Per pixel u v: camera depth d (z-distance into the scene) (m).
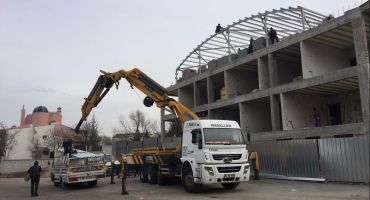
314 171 19.78
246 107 31.98
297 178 20.59
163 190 18.33
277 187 17.59
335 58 27.83
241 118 31.58
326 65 27.14
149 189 19.03
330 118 29.30
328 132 23.16
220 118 36.09
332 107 29.56
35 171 18.84
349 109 27.66
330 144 18.98
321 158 19.42
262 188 17.44
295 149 21.05
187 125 17.78
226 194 15.71
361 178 17.38
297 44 26.80
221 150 16.27
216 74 35.41
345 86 25.56
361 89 21.25
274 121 27.73
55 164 23.58
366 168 17.20
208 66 37.03
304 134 24.72
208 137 16.28
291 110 27.55
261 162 23.50
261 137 28.12
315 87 25.64
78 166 20.73
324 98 29.59
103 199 15.74
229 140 16.58
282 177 21.64
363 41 21.34
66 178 20.66
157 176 21.53
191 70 40.84
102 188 20.78
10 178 38.62
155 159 21.16
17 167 47.00
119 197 16.17
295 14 28.30
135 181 24.52
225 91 33.91
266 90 28.70
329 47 27.59
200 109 36.84
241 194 15.48
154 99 20.77
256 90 29.83
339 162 18.45
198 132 16.62
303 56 25.94
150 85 20.89
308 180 19.86
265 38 30.09
